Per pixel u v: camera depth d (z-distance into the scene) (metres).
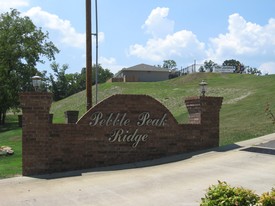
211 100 14.55
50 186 10.81
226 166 11.88
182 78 58.78
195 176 10.95
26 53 48.75
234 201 6.05
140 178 11.13
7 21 49.56
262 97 30.88
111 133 13.41
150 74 83.44
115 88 53.81
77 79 105.31
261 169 11.34
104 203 8.91
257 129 18.19
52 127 12.76
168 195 9.25
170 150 14.05
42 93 12.58
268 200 6.06
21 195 9.89
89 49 17.08
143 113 13.79
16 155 17.17
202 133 14.42
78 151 13.04
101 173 12.23
